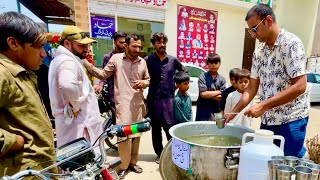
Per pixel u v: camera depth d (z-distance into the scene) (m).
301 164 0.91
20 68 1.05
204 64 7.73
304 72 1.44
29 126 1.07
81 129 1.88
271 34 1.54
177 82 2.74
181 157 1.15
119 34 3.19
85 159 1.02
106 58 3.41
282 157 0.94
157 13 6.64
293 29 9.93
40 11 5.56
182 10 6.99
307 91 1.62
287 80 1.56
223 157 1.06
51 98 1.90
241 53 8.45
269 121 1.69
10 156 1.05
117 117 2.54
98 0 5.77
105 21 5.98
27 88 1.08
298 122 1.60
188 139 1.38
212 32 7.67
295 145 1.62
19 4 4.56
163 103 2.85
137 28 6.48
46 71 2.56
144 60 2.71
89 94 1.99
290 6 9.64
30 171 0.85
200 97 2.68
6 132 0.99
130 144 2.62
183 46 7.23
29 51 1.08
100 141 1.00
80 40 1.94
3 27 1.01
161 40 2.76
